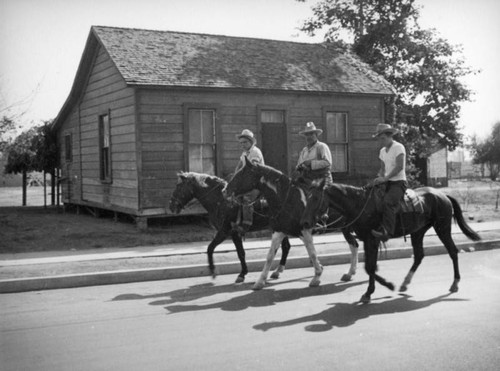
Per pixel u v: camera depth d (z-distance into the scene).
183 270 10.99
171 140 16.62
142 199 16.25
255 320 7.46
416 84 26.72
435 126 27.33
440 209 9.51
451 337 6.52
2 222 18.97
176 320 7.53
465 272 10.96
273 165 18.08
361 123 19.61
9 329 7.18
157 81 16.05
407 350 6.06
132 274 10.55
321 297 8.89
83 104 21.31
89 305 8.53
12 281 9.70
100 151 19.62
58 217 20.97
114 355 6.05
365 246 8.80
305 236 9.70
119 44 17.88
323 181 8.82
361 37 27.11
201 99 16.95
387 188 9.00
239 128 17.50
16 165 26.45
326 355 5.93
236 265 11.44
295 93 18.12
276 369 5.53
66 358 5.97
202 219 18.09
